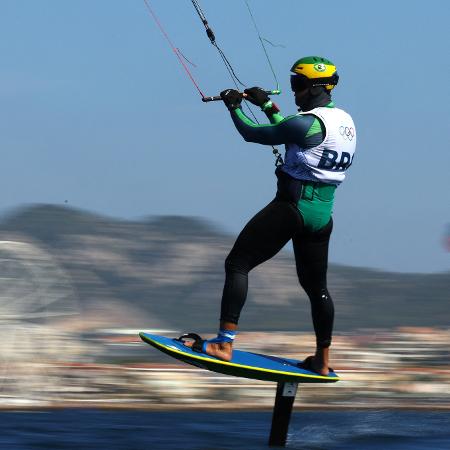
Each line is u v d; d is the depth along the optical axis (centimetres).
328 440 2780
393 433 2878
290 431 2928
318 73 2423
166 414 3278
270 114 2506
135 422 3016
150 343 2403
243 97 2491
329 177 2409
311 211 2425
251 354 2672
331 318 2564
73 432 2781
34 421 2978
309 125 2370
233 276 2445
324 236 2500
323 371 2578
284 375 2497
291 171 2416
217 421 3103
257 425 3031
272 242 2438
